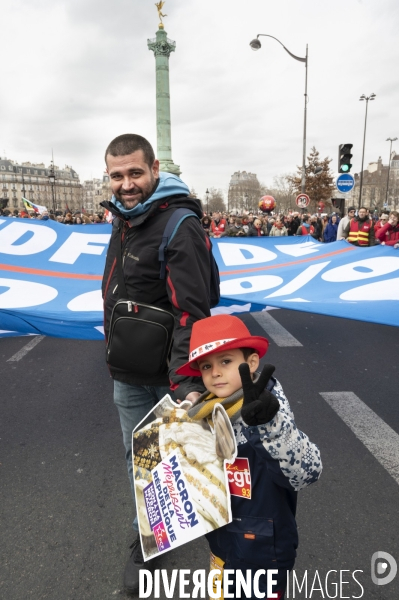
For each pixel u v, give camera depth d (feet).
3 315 12.34
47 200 537.65
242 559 4.93
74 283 16.21
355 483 10.04
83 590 7.30
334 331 22.36
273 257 21.56
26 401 14.39
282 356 18.52
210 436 4.87
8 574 7.63
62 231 19.20
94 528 8.71
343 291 16.24
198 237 6.21
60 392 15.02
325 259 20.15
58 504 9.43
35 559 7.95
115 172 6.18
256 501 4.73
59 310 13.39
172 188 6.39
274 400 4.14
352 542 8.27
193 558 7.96
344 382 15.66
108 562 7.87
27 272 16.81
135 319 6.35
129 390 6.97
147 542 5.25
